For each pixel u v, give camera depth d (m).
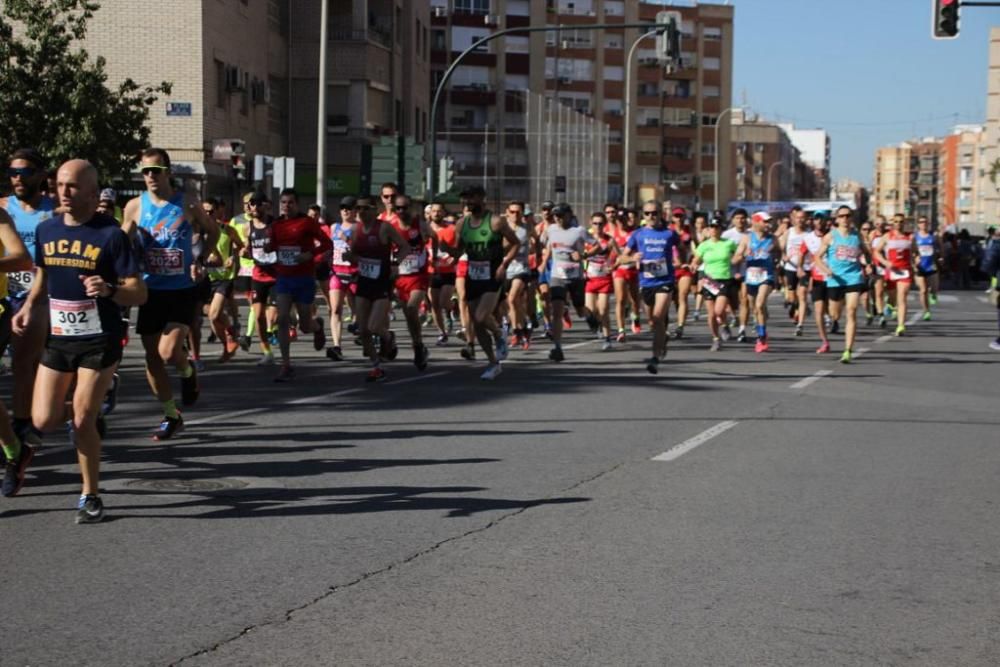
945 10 29.06
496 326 17.75
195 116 40.34
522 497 9.53
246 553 7.73
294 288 17.31
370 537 8.20
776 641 6.23
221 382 17.02
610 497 9.59
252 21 46.19
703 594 7.02
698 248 23.81
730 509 9.23
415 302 18.47
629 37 117.06
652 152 123.44
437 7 102.56
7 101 31.02
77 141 30.92
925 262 33.53
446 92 101.06
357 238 17.14
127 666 5.71
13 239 8.94
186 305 11.93
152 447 11.55
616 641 6.18
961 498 9.77
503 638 6.20
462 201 17.33
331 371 18.64
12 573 7.22
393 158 34.41
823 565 7.68
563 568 7.51
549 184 78.00
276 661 5.81
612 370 19.25
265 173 31.53
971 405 15.59
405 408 14.48
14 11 32.00
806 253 27.38
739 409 14.84
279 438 12.17
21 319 9.23
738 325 27.61
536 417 13.89
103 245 8.41
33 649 5.93
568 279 21.06
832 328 28.67
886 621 6.59
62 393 8.53
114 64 40.22
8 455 9.12
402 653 5.95
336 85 51.84
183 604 6.67
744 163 181.88
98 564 7.43
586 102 115.56
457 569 7.45
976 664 5.96
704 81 126.81
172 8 40.19
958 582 7.36
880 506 9.43
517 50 105.81
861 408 15.13
